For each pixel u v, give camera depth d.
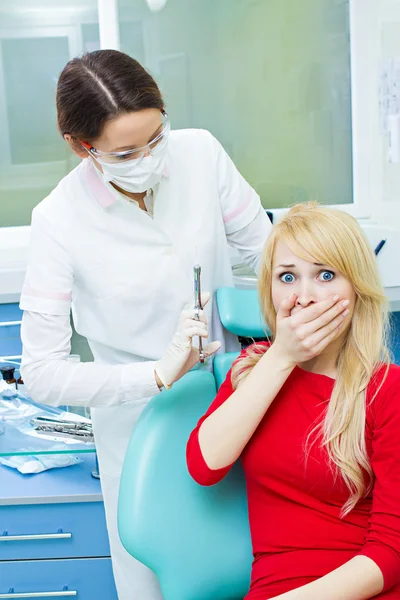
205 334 1.25
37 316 1.40
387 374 1.14
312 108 2.42
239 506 1.26
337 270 1.12
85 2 2.30
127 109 1.24
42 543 1.70
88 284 1.45
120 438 1.52
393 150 2.32
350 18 2.36
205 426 1.17
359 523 1.13
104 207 1.40
